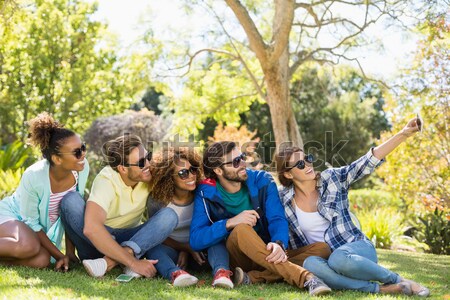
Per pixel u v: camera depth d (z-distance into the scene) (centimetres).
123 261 331
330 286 321
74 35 1527
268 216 351
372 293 315
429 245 764
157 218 342
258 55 928
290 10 839
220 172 347
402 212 1162
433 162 842
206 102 1234
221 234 333
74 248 380
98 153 1378
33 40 1462
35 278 310
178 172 350
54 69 1520
